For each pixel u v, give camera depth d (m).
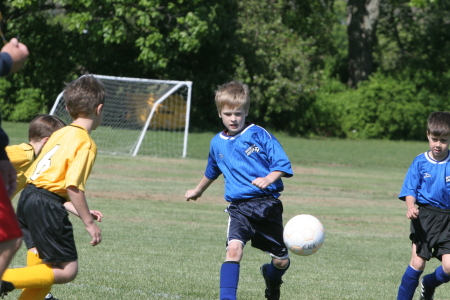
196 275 21.05
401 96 120.31
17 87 110.12
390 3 137.00
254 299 18.09
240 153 16.45
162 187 49.62
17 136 84.06
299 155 87.75
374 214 42.00
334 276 22.75
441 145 17.20
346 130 120.31
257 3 111.19
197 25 97.00
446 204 17.28
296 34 122.31
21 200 13.84
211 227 33.34
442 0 131.00
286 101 111.75
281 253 16.53
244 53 110.81
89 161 13.49
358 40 130.50
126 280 19.39
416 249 17.44
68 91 14.17
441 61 131.88
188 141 94.75
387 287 21.11
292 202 45.56
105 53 108.88
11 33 108.12
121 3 97.44
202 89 112.88
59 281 13.52
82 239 27.02
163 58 100.12
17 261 21.28
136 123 94.75
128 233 29.58
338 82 128.62
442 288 22.48
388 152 97.75
